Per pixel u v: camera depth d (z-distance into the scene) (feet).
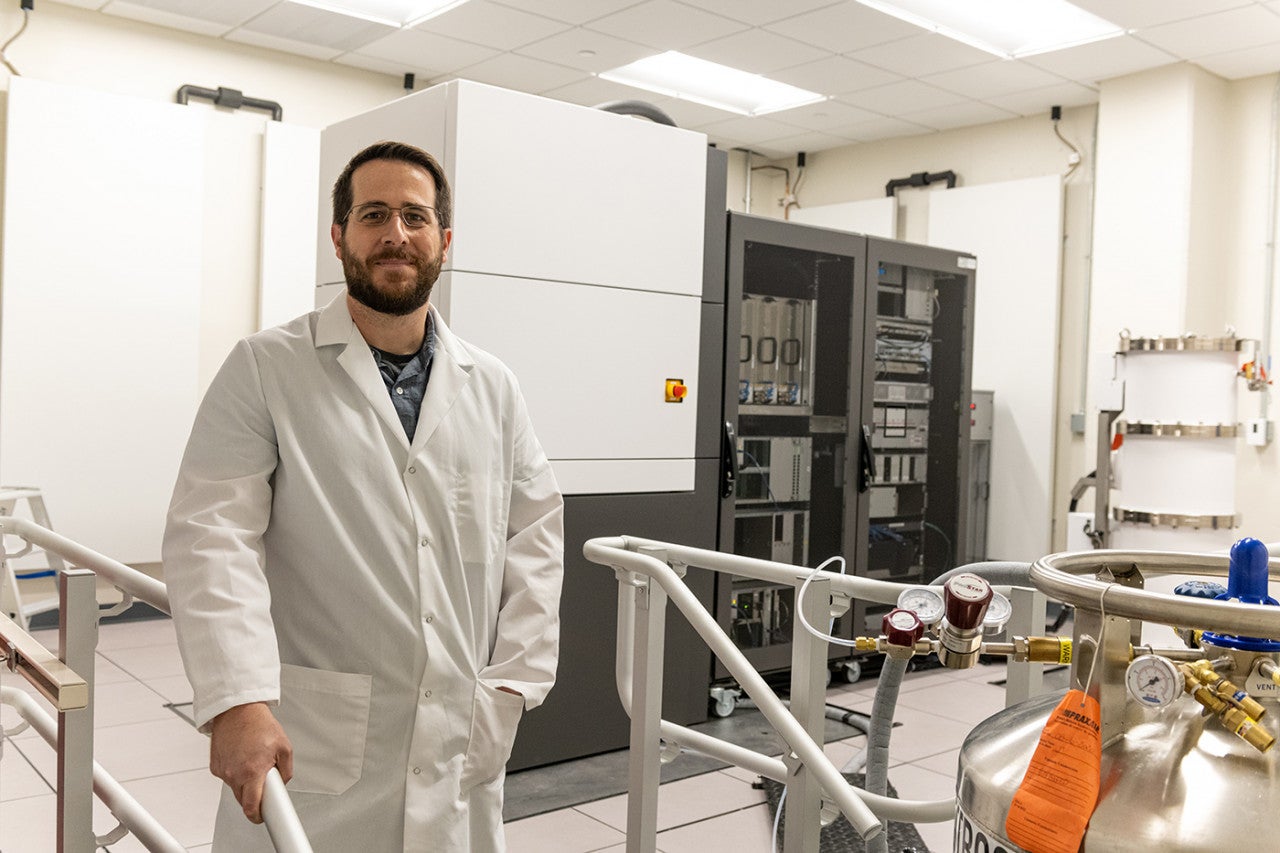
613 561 6.46
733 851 8.96
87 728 5.09
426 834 4.61
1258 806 2.66
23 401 16.62
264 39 19.08
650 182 11.34
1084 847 2.77
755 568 5.98
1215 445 14.03
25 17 16.98
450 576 4.84
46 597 16.96
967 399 16.74
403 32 18.67
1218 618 2.69
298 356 4.74
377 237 4.62
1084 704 2.95
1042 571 3.25
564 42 19.04
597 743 11.18
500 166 10.17
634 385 11.32
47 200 16.70
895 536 16.49
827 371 15.02
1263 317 19.07
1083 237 21.52
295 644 4.68
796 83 20.86
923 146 24.47
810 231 13.66
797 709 5.65
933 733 12.39
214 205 18.66
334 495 4.65
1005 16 17.30
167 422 17.94
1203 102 18.95
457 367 5.06
